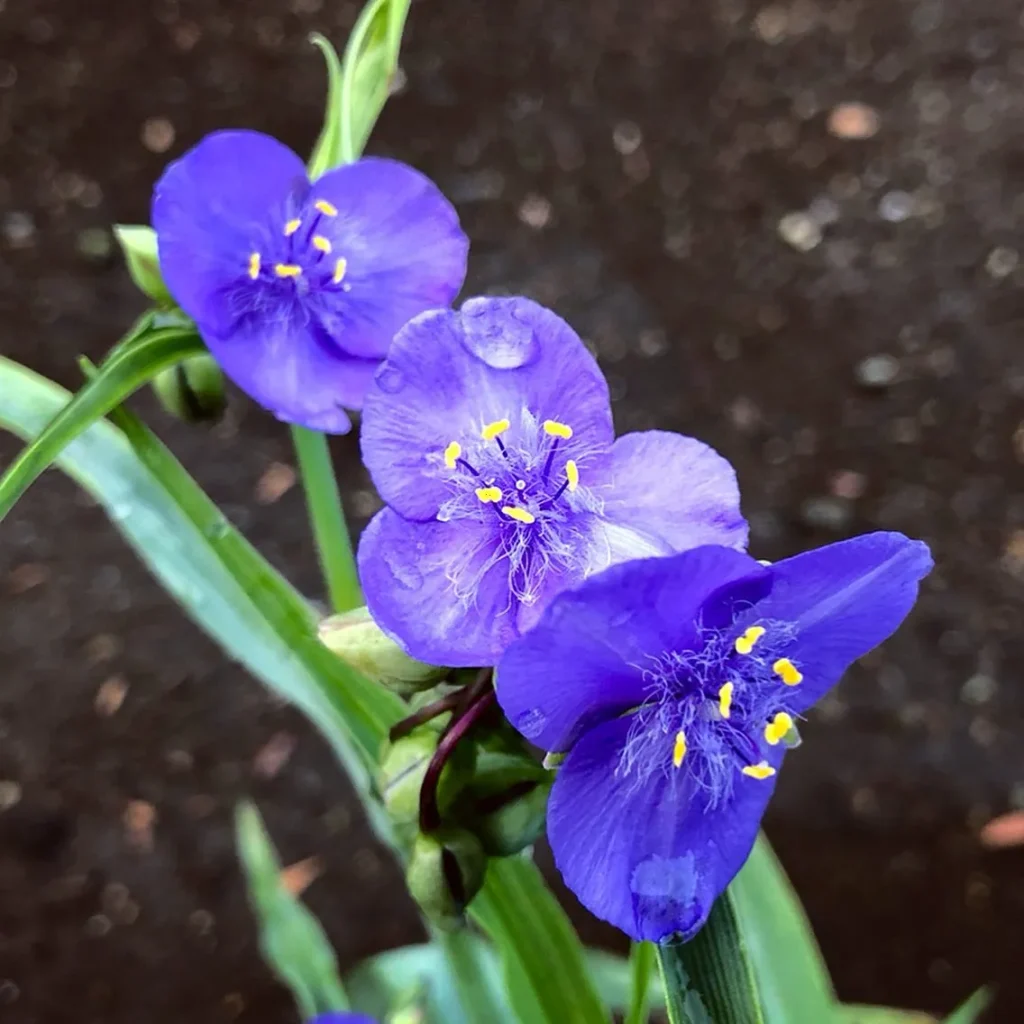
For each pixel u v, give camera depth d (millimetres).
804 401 406
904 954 339
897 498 393
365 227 166
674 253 425
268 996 337
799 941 215
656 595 126
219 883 349
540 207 430
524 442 144
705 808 139
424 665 147
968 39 451
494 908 182
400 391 142
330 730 200
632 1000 170
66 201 422
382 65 178
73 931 344
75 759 361
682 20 459
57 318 408
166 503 198
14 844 352
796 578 130
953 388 406
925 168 433
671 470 145
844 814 357
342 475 387
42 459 153
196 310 156
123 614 377
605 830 137
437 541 144
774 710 141
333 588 194
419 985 245
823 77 449
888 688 373
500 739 154
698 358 411
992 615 380
